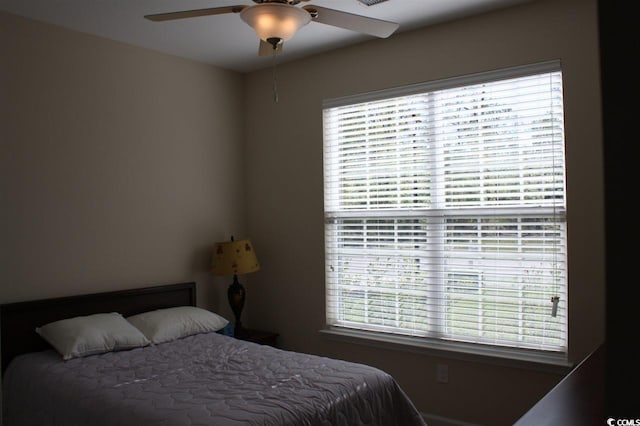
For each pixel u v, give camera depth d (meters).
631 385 0.40
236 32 3.38
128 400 2.20
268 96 4.25
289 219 4.12
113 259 3.47
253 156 4.37
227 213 4.27
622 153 0.40
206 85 4.13
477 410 3.16
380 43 3.57
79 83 3.31
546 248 2.96
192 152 4.01
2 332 2.89
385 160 3.60
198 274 4.03
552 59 2.89
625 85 0.40
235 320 4.26
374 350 3.62
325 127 3.90
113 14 3.02
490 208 3.15
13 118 2.99
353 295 3.78
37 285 3.07
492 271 3.16
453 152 3.29
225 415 2.02
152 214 3.71
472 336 3.24
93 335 2.89
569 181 2.84
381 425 2.46
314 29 3.36
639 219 0.39
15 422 2.69
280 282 4.17
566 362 2.86
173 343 3.19
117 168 3.51
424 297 3.43
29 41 3.07
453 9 3.06
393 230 3.57
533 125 3.00
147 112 3.70
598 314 2.76
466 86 3.20
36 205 3.08
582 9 2.80
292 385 2.38
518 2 2.97
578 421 0.88
